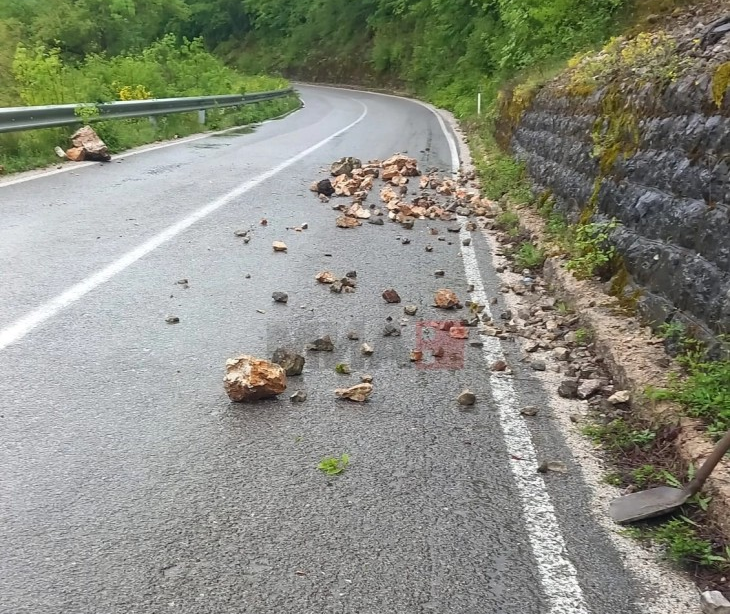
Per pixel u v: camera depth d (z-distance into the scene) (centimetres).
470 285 577
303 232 719
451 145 1542
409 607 228
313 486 293
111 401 355
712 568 254
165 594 229
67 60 2533
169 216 750
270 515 272
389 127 1948
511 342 464
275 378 367
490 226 799
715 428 318
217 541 256
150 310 479
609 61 759
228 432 333
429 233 751
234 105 2089
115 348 416
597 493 300
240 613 222
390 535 264
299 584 236
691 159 443
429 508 282
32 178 930
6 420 332
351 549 255
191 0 6244
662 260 451
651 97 536
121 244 632
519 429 351
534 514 282
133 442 319
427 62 3731
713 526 273
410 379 401
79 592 228
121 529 260
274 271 583
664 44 620
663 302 435
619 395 375
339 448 324
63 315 460
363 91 4353
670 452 324
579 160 707
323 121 2102
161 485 288
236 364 367
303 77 5366
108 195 844
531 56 1620
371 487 294
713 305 379
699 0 872
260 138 1553
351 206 824
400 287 563
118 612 220
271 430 337
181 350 418
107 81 1850
